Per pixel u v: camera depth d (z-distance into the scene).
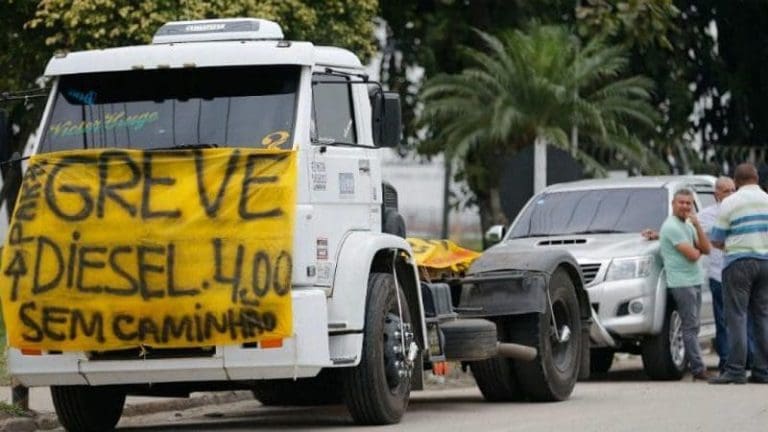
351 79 33.97
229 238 31.19
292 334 31.25
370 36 68.75
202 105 32.62
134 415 39.59
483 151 80.88
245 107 32.47
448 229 91.75
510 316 40.59
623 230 51.31
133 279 31.39
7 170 34.25
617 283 48.66
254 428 35.03
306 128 32.22
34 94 33.88
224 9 60.78
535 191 62.66
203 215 31.27
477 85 77.62
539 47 76.44
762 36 90.31
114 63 32.81
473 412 38.06
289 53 32.38
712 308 52.91
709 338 58.19
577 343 42.34
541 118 76.88
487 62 77.06
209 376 31.70
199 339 31.33
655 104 88.25
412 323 35.84
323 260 32.41
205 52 32.50
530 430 33.06
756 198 45.78
